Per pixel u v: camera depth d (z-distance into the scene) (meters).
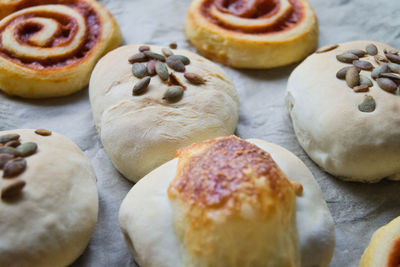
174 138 0.30
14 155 0.27
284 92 0.38
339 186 0.32
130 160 0.30
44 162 0.27
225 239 0.23
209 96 0.32
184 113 0.31
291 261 0.23
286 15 0.40
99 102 0.33
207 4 0.42
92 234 0.29
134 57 0.34
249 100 0.37
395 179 0.31
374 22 0.43
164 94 0.31
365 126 0.30
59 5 0.40
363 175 0.31
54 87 0.36
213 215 0.23
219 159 0.25
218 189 0.24
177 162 0.27
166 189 0.26
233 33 0.39
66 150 0.29
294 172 0.26
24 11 0.40
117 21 0.44
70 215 0.27
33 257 0.25
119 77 0.33
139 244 0.25
